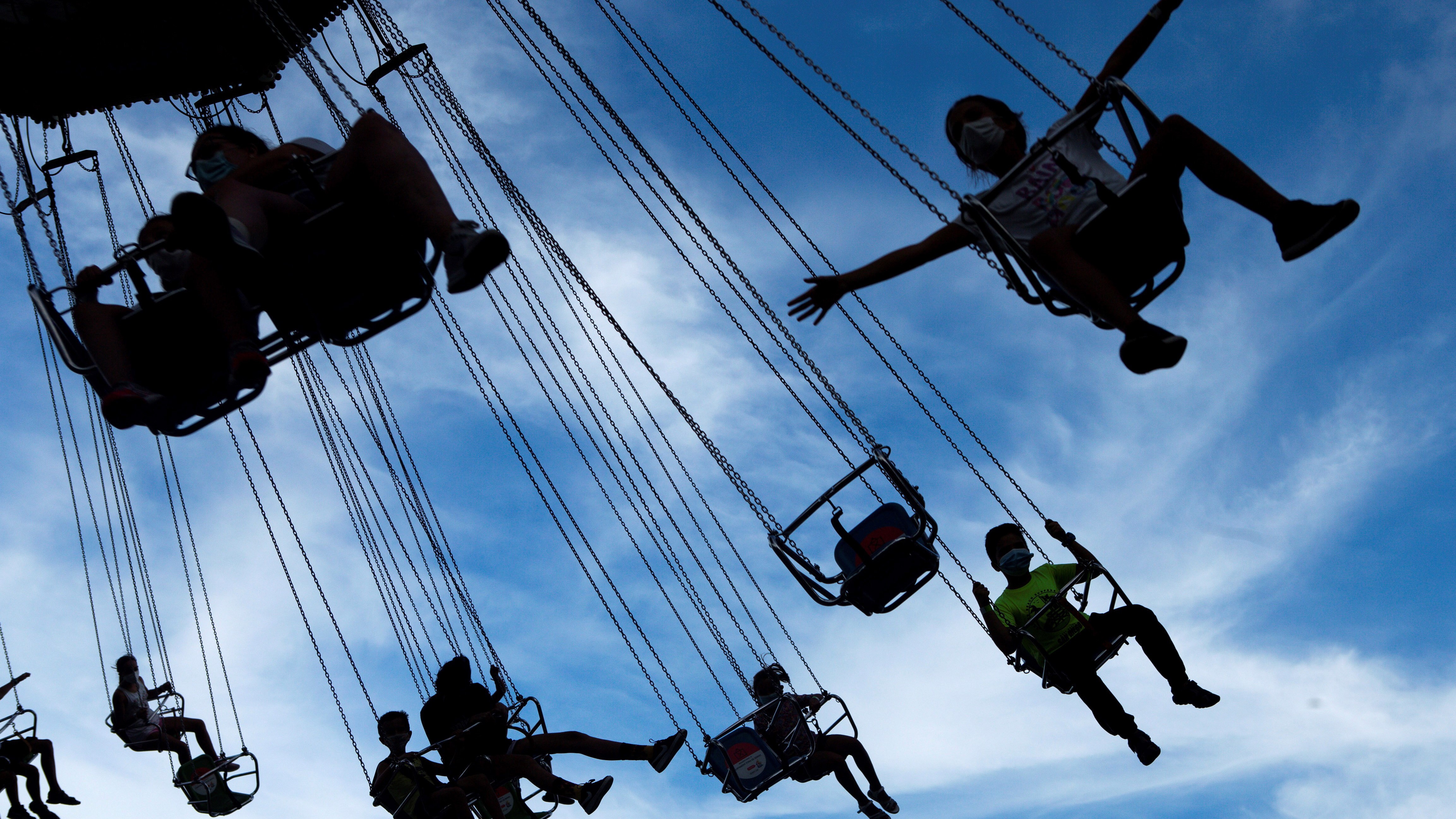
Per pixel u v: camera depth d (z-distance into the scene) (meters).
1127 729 7.24
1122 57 5.07
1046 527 7.39
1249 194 4.80
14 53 8.23
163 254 5.40
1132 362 4.89
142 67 8.62
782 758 9.84
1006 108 5.44
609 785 8.87
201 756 10.46
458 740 8.66
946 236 5.36
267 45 8.76
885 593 7.62
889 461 7.45
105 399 5.19
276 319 5.46
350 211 4.92
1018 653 7.50
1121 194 4.90
